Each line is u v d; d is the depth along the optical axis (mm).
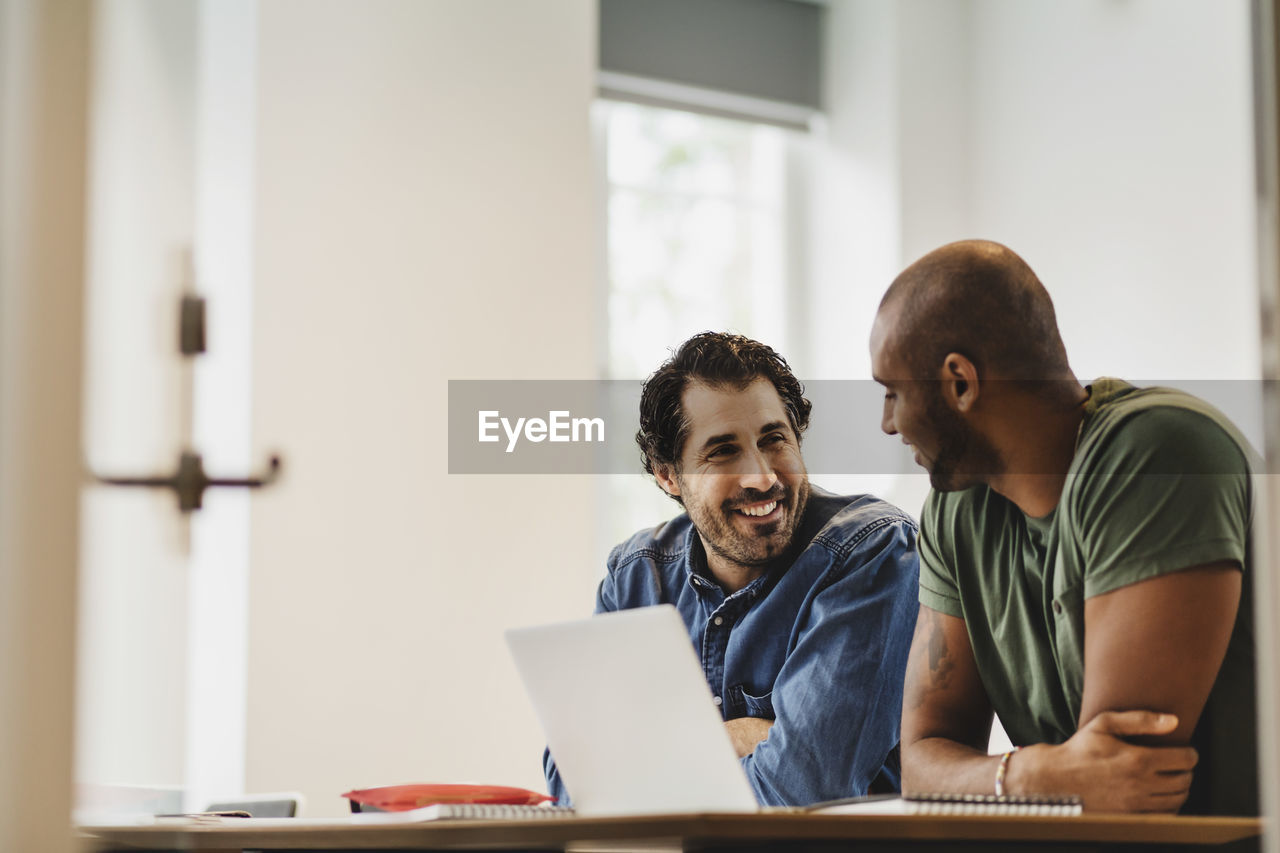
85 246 885
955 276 1950
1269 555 946
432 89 2973
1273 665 943
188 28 1753
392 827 1267
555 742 1391
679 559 2182
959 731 1841
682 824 1091
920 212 3643
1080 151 3385
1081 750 1581
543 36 3086
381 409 2848
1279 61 948
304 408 2787
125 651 1480
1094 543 1678
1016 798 1198
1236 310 2924
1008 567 1829
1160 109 3158
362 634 2770
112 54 1343
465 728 2826
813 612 2002
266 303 2785
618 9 3545
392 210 2910
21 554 853
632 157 3633
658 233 3646
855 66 3768
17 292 861
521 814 1310
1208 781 1562
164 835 1357
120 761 1494
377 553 2805
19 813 844
